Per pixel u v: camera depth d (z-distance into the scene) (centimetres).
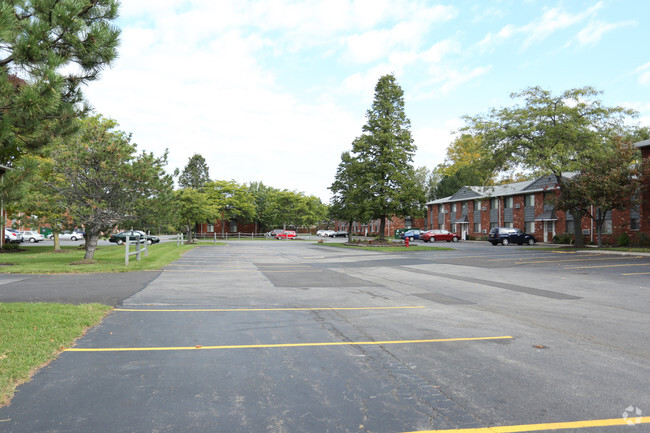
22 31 559
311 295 1102
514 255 2594
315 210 8156
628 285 1327
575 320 816
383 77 3844
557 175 3098
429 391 454
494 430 365
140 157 1870
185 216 4491
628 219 3344
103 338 652
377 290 1205
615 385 471
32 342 585
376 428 368
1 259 2070
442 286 1301
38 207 1730
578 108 3002
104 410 399
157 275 1500
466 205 5638
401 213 3794
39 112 555
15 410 396
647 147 2875
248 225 7944
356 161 3944
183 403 417
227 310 881
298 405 415
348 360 559
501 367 533
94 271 1577
